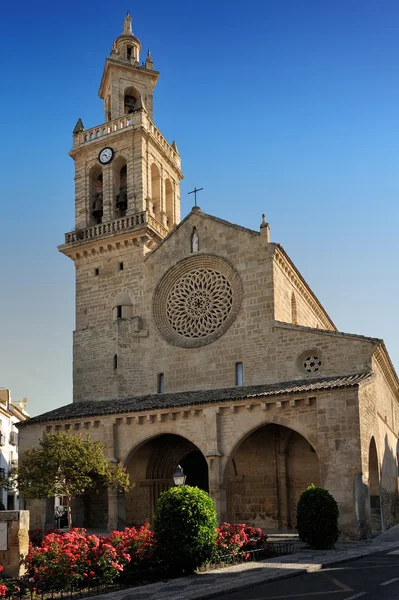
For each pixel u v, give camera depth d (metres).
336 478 29.22
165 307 41.25
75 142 47.72
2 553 18.02
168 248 42.09
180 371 39.28
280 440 35.94
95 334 42.72
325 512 25.47
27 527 18.58
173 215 48.59
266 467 36.03
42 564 17.78
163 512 20.03
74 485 29.97
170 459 38.81
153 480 38.03
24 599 16.11
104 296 43.41
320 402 30.48
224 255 39.69
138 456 38.62
